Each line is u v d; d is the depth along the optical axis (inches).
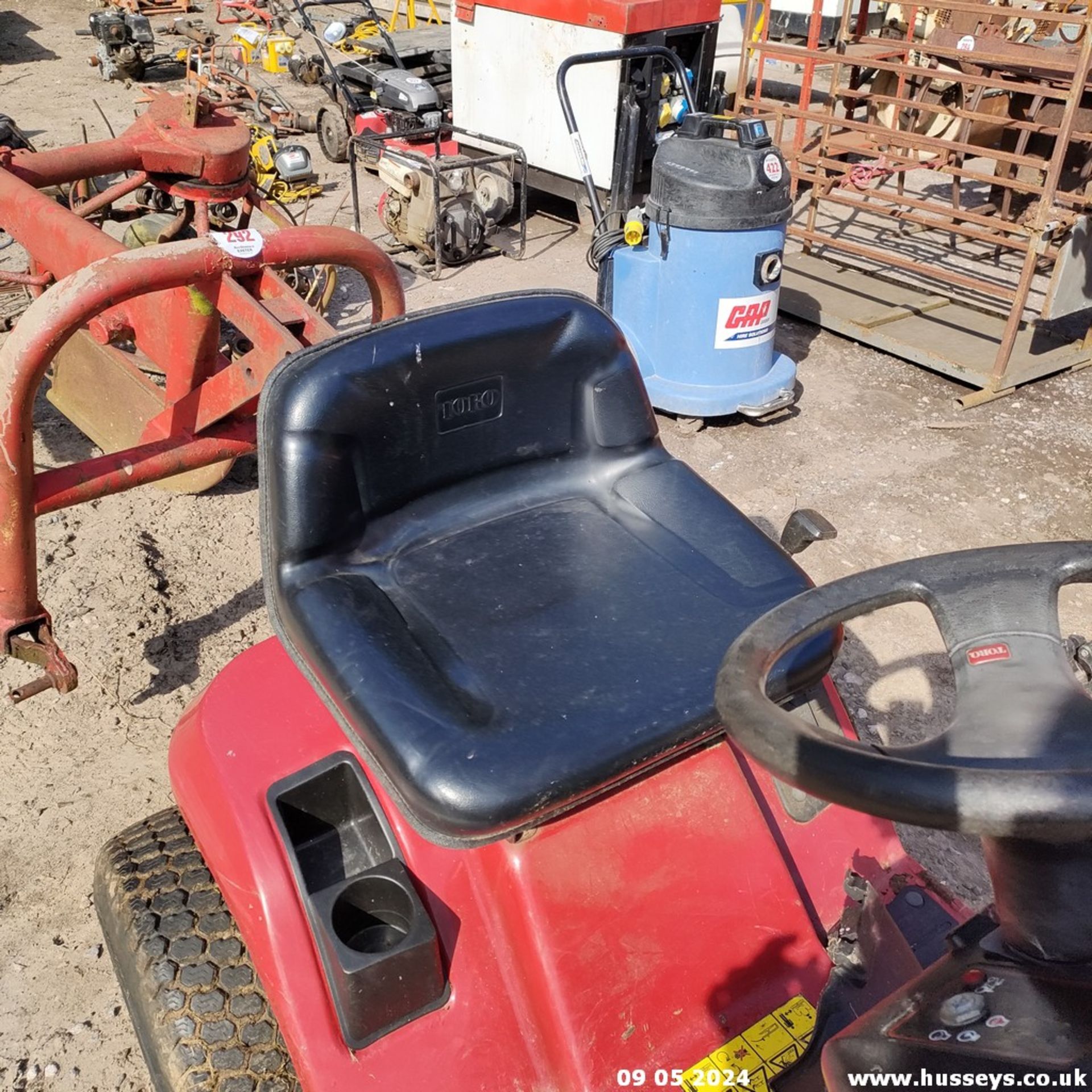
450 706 58.2
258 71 403.2
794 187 257.9
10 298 196.1
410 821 57.3
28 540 97.1
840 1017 61.2
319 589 64.6
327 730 65.5
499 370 72.9
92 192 189.2
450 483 74.2
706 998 60.9
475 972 59.1
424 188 237.9
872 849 73.5
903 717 118.9
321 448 65.3
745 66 233.5
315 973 57.5
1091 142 190.4
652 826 62.2
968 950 40.2
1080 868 34.7
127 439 142.5
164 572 137.9
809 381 201.6
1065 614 138.3
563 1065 57.9
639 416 80.0
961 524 157.3
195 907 66.6
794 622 42.6
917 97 279.0
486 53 259.6
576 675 61.4
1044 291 237.3
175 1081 59.5
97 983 87.0
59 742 110.9
